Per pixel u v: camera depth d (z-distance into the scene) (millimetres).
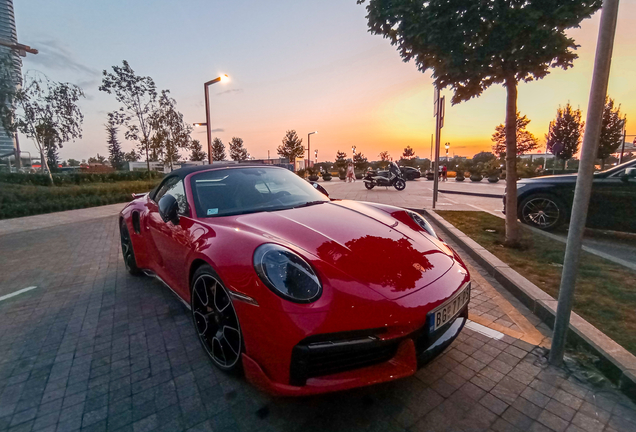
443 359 2105
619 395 1764
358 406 1738
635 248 4547
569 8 3156
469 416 1647
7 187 13281
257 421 1657
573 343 2189
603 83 1735
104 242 5949
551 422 1596
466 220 6328
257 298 1592
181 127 23266
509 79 3949
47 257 4945
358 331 1493
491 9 3240
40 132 16250
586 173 1814
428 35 3547
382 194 13000
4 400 1855
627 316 2428
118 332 2611
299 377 1504
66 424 1670
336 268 1681
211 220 2312
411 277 1750
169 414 1722
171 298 3266
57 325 2748
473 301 2939
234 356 1899
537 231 5242
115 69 19531
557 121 23359
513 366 2021
